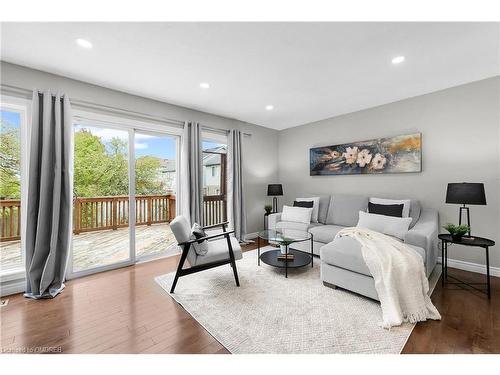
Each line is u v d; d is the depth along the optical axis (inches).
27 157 97.3
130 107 124.0
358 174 154.8
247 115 165.0
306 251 140.9
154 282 102.7
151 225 156.4
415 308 73.2
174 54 86.4
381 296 76.0
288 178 200.5
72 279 106.1
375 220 117.8
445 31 73.8
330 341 63.9
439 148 122.0
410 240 97.7
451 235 97.3
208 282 101.7
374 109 147.2
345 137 162.1
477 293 90.4
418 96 128.9
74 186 117.5
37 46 80.6
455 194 97.4
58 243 98.6
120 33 73.9
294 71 100.3
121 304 84.3
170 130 141.7
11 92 92.0
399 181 136.8
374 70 99.8
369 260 81.0
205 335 67.1
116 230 143.5
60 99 100.2
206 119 157.9
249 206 186.2
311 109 152.3
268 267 119.3
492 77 106.3
